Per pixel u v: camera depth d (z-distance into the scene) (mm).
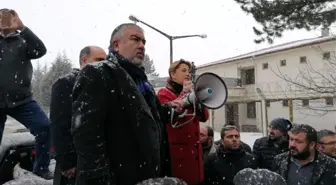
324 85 14844
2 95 3410
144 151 2012
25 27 3533
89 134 1853
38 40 3598
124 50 2209
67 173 2570
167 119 2592
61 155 2566
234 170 3580
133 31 2225
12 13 3439
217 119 27125
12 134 3887
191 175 2854
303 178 3176
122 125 2006
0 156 3518
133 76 2229
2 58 3410
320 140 3936
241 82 26969
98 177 1816
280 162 3467
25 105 3531
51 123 2619
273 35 9039
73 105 1950
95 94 1924
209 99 2488
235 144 3637
